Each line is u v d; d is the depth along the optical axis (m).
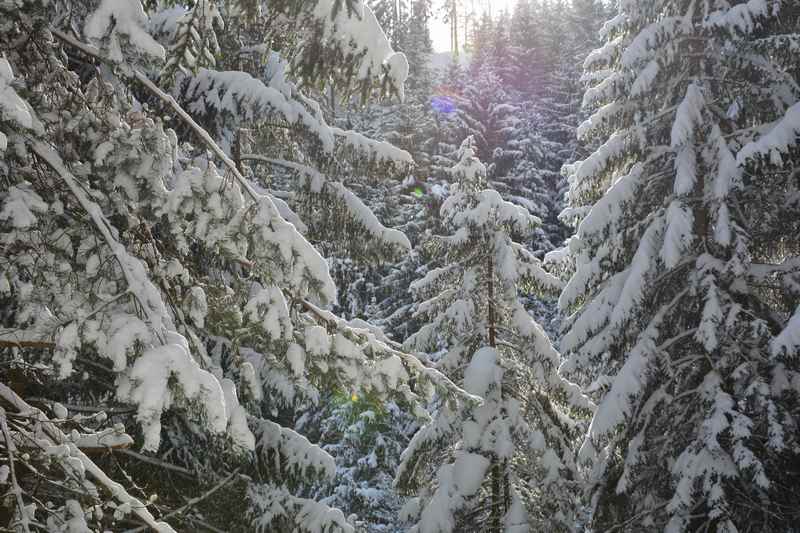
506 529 11.17
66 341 3.12
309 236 9.11
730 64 11.52
